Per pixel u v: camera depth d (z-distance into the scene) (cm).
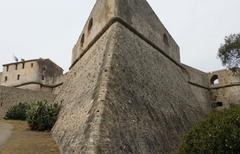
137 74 1131
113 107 840
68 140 903
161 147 945
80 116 937
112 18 1203
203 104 2283
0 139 1148
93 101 889
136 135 848
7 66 3678
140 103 1007
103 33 1255
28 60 3556
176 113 1326
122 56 1090
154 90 1220
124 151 740
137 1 1430
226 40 1970
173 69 1745
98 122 753
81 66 1436
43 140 1128
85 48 1465
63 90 1659
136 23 1354
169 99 1356
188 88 1922
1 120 1939
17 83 3472
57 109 1473
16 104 2323
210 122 713
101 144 693
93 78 1066
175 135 1126
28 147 989
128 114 884
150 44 1475
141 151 812
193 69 2384
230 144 619
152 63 1384
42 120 1411
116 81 952
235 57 1925
